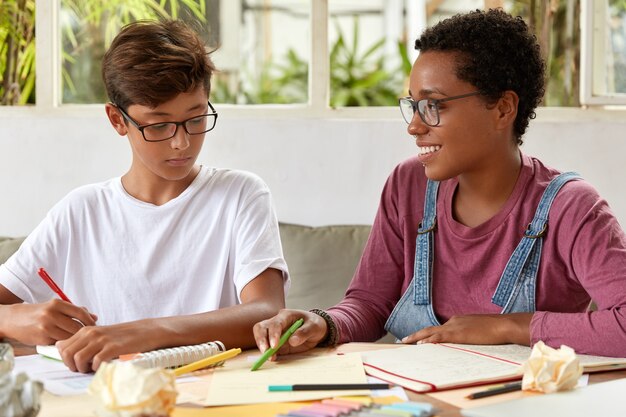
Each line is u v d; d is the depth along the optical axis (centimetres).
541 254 153
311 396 103
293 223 238
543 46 238
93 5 259
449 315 158
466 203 160
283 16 492
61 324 137
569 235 149
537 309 153
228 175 179
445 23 153
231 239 172
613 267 143
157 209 173
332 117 242
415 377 111
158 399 86
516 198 156
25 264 172
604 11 234
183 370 114
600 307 143
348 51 410
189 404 101
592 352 133
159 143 156
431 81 149
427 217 164
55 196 243
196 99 156
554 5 238
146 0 260
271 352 123
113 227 175
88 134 242
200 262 172
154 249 172
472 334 138
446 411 98
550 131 229
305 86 455
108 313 173
